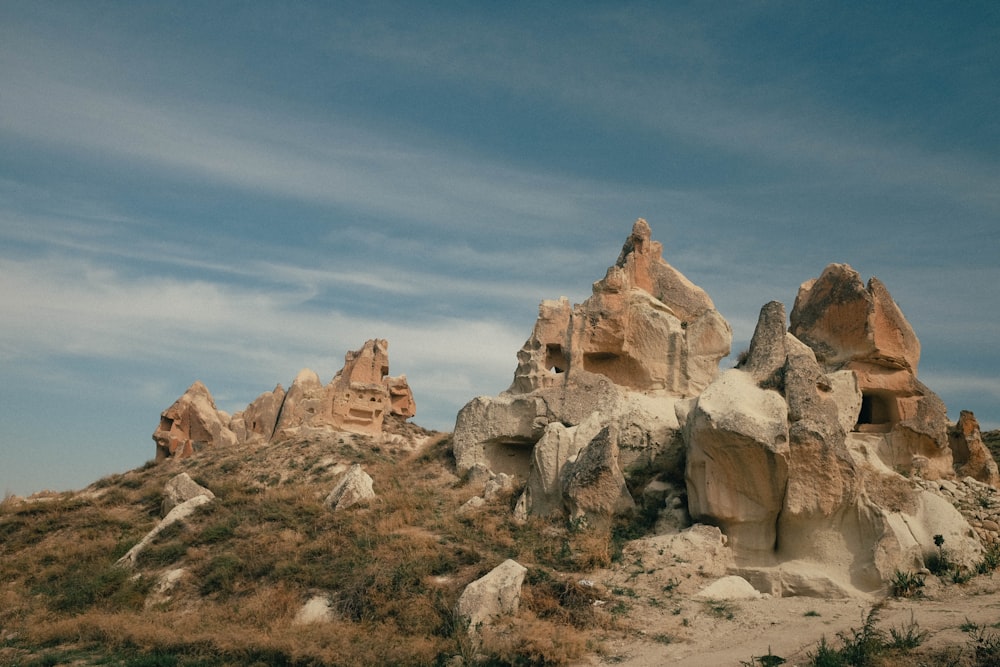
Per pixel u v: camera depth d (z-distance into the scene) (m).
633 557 22.11
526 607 19.59
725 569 21.88
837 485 22.05
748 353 28.75
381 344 45.66
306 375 45.66
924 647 15.48
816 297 31.12
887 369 29.31
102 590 24.39
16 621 23.16
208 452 42.84
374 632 19.55
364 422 43.41
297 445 40.41
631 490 26.08
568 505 25.23
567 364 32.97
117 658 19.56
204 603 22.95
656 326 33.25
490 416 32.88
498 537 24.27
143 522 32.72
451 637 18.62
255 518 27.53
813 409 23.38
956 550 21.58
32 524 33.03
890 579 20.62
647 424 28.89
